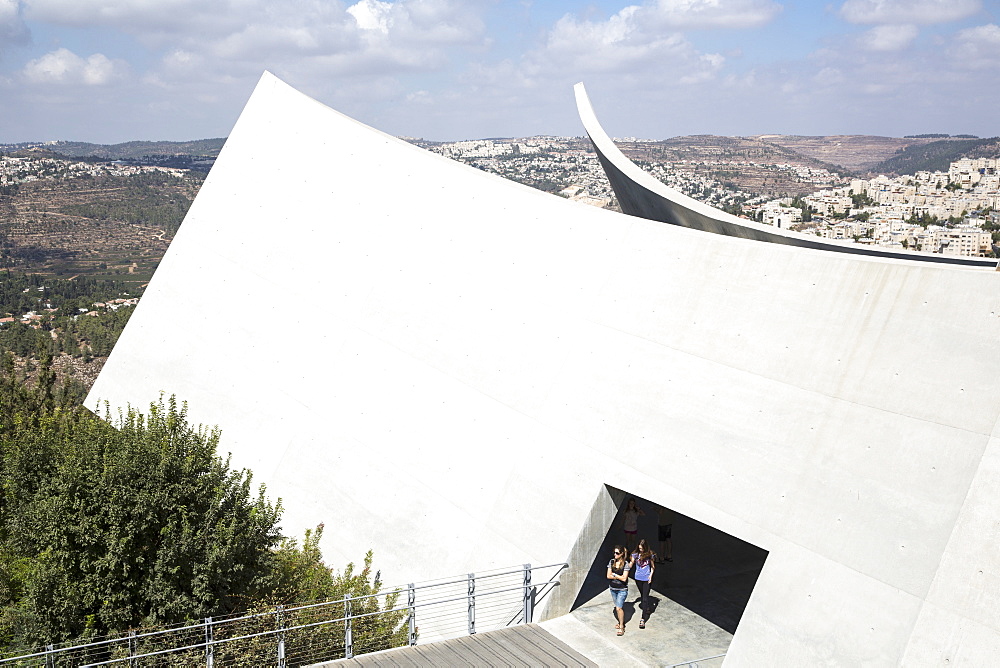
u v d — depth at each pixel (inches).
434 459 525.7
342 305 614.9
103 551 368.5
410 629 418.9
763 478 403.9
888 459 371.2
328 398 589.0
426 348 562.3
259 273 665.6
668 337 466.6
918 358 378.6
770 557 386.9
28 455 440.1
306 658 398.0
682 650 416.5
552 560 454.0
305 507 560.7
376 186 640.4
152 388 670.5
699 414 437.4
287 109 714.8
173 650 345.7
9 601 413.7
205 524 382.0
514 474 490.3
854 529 369.1
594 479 459.2
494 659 383.6
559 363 503.2
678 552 546.3
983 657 319.6
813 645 358.9
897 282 395.5
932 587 340.5
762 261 446.6
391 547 513.0
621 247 508.7
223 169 722.2
